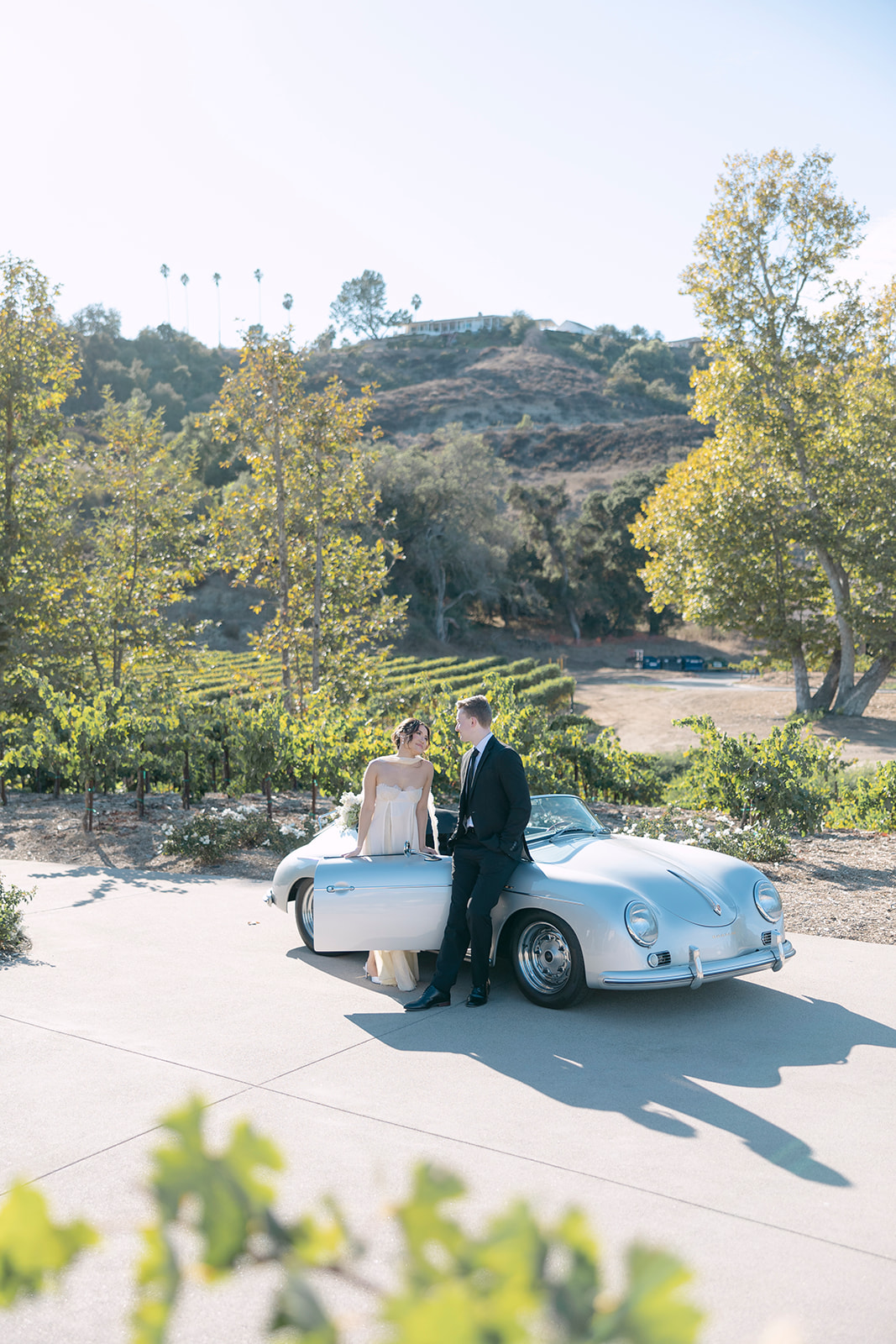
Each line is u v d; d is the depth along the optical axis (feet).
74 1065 15.44
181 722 43.09
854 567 111.86
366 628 71.05
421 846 20.35
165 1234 2.38
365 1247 2.44
